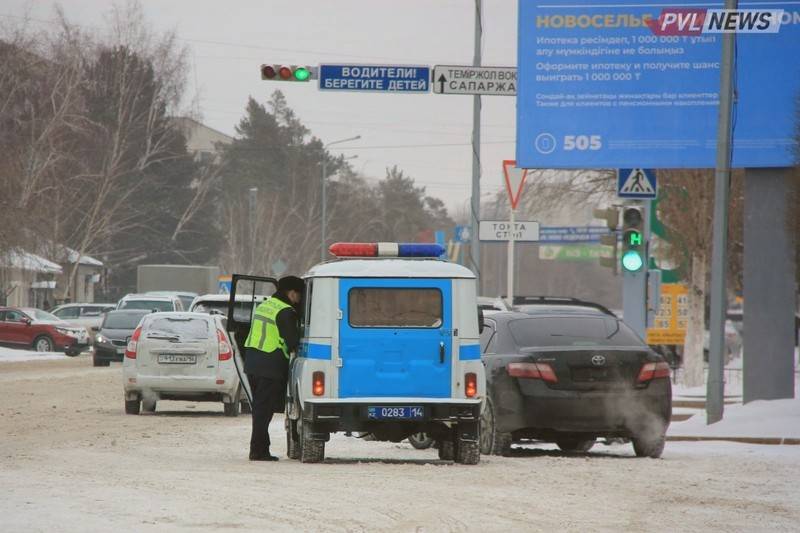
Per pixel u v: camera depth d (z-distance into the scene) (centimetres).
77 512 2653
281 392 4269
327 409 4019
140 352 6462
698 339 10231
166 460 4072
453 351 4069
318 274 4072
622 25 6669
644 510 2914
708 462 4216
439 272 4088
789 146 6462
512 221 7275
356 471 3744
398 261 4100
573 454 4834
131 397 6500
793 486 3459
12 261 17125
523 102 6738
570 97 6706
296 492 3119
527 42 6731
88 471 3541
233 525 2522
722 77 5912
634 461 4244
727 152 5909
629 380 4394
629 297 6562
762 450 4866
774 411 5778
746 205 6550
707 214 10094
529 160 6725
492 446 4434
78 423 5703
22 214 16888
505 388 4388
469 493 3170
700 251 10169
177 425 5831
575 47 6700
